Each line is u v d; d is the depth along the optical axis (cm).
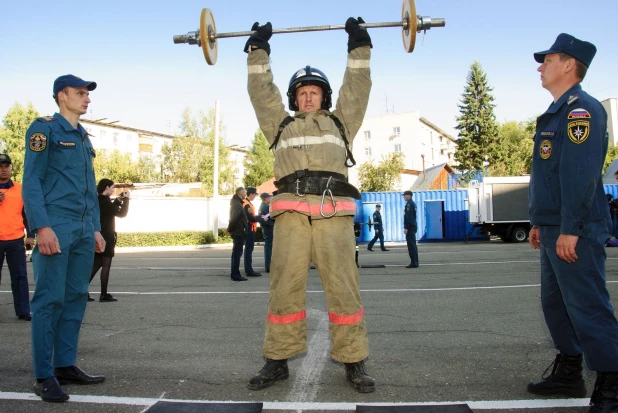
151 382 348
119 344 462
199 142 4566
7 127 3769
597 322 270
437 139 7800
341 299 326
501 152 4897
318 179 327
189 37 367
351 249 332
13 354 432
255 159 6462
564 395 311
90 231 355
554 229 292
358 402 303
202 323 554
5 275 1165
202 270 1220
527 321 533
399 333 487
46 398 308
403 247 2105
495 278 900
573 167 271
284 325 334
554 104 302
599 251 277
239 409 288
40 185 325
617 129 5478
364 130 7138
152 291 830
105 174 4678
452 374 357
